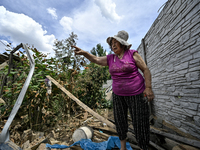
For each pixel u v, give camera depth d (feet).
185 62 6.72
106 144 6.12
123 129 4.95
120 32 4.78
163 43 9.05
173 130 7.52
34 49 7.64
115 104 4.99
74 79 10.94
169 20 8.08
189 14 6.24
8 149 1.99
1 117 7.50
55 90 9.04
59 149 5.71
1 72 7.84
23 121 7.80
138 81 4.39
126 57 4.48
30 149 5.28
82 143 6.13
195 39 5.93
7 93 7.30
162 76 9.52
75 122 9.37
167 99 8.93
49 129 8.05
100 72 15.80
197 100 5.97
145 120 4.24
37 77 7.91
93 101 15.11
